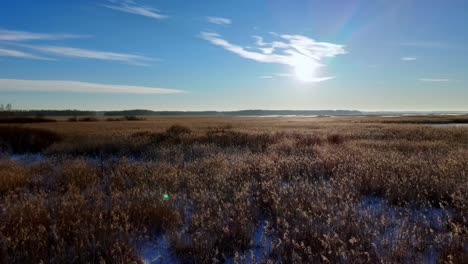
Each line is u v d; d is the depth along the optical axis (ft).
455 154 31.83
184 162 30.99
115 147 46.73
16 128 58.80
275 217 15.07
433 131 69.82
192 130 82.89
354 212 14.19
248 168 24.81
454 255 10.62
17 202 16.79
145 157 38.96
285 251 11.46
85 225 13.42
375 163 24.75
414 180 19.76
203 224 13.65
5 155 43.32
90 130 85.66
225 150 41.42
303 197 16.74
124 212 15.02
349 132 72.49
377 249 11.25
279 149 41.06
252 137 56.95
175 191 20.17
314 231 12.63
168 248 12.59
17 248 11.71
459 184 18.11
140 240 12.82
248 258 11.76
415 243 11.42
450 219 13.64
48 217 14.40
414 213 15.67
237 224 13.51
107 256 11.17
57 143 51.49
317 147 40.34
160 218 14.92
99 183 23.25
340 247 11.09
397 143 44.14
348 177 21.26
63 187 21.88
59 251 10.94
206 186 20.47
